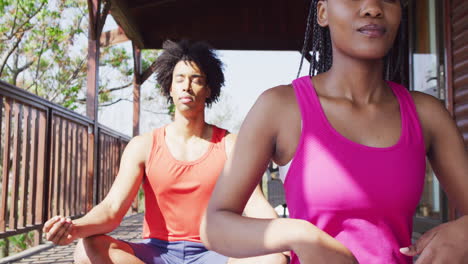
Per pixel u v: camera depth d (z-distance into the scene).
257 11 9.25
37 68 13.66
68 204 4.95
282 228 0.68
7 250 11.46
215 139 1.91
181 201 1.81
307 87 0.84
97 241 1.66
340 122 0.81
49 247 3.98
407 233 0.79
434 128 0.89
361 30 0.78
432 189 4.60
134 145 1.90
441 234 0.71
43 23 13.41
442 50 4.35
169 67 2.19
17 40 12.81
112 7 6.98
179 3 8.91
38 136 3.95
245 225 0.72
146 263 1.76
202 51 2.06
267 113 0.84
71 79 14.45
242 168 0.83
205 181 1.81
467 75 3.70
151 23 9.16
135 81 9.13
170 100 2.30
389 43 0.79
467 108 3.71
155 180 1.83
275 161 0.88
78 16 14.10
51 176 4.36
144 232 1.90
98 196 6.11
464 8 3.73
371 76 0.83
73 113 4.93
